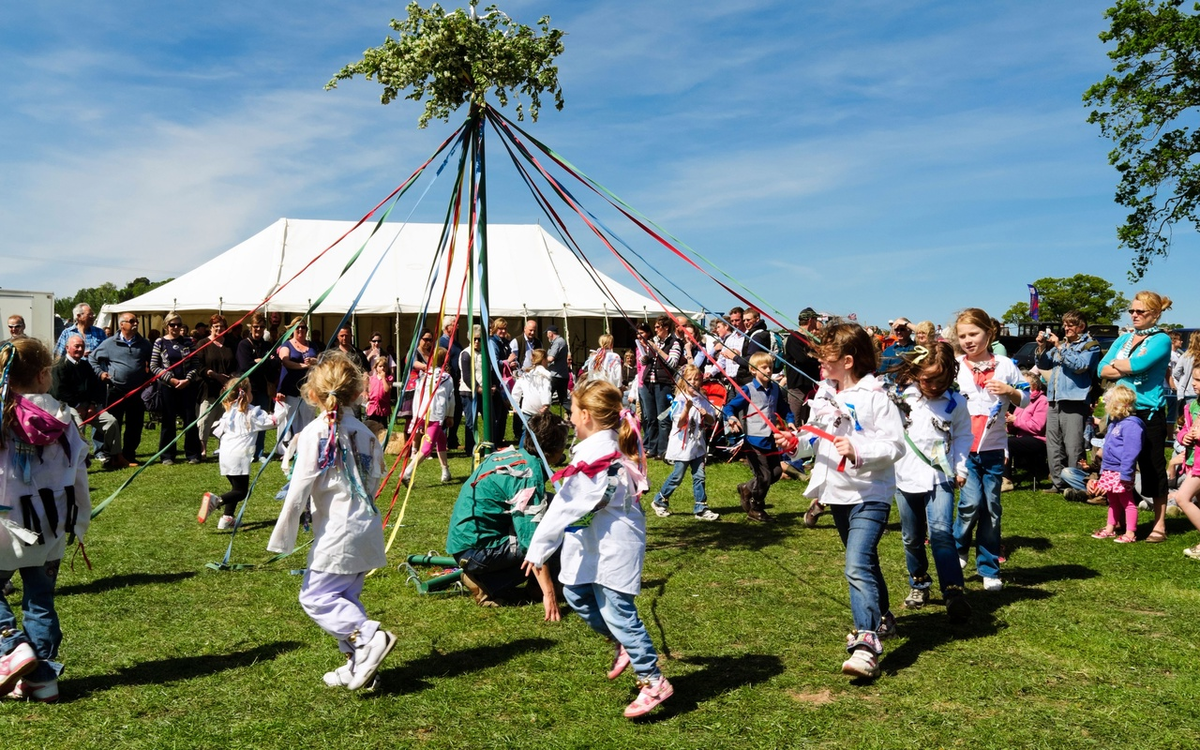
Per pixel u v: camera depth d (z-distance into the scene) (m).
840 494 3.90
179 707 3.51
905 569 5.65
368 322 20.84
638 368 11.52
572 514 3.35
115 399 10.65
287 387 10.59
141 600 4.98
